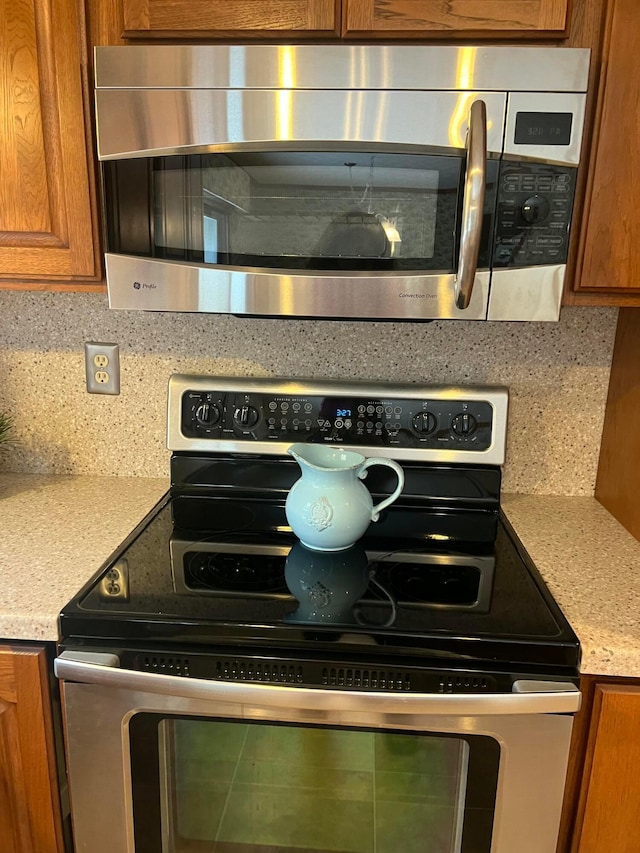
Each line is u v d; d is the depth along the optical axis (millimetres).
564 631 895
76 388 1493
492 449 1296
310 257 1036
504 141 964
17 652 948
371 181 1004
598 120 998
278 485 1351
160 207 1041
